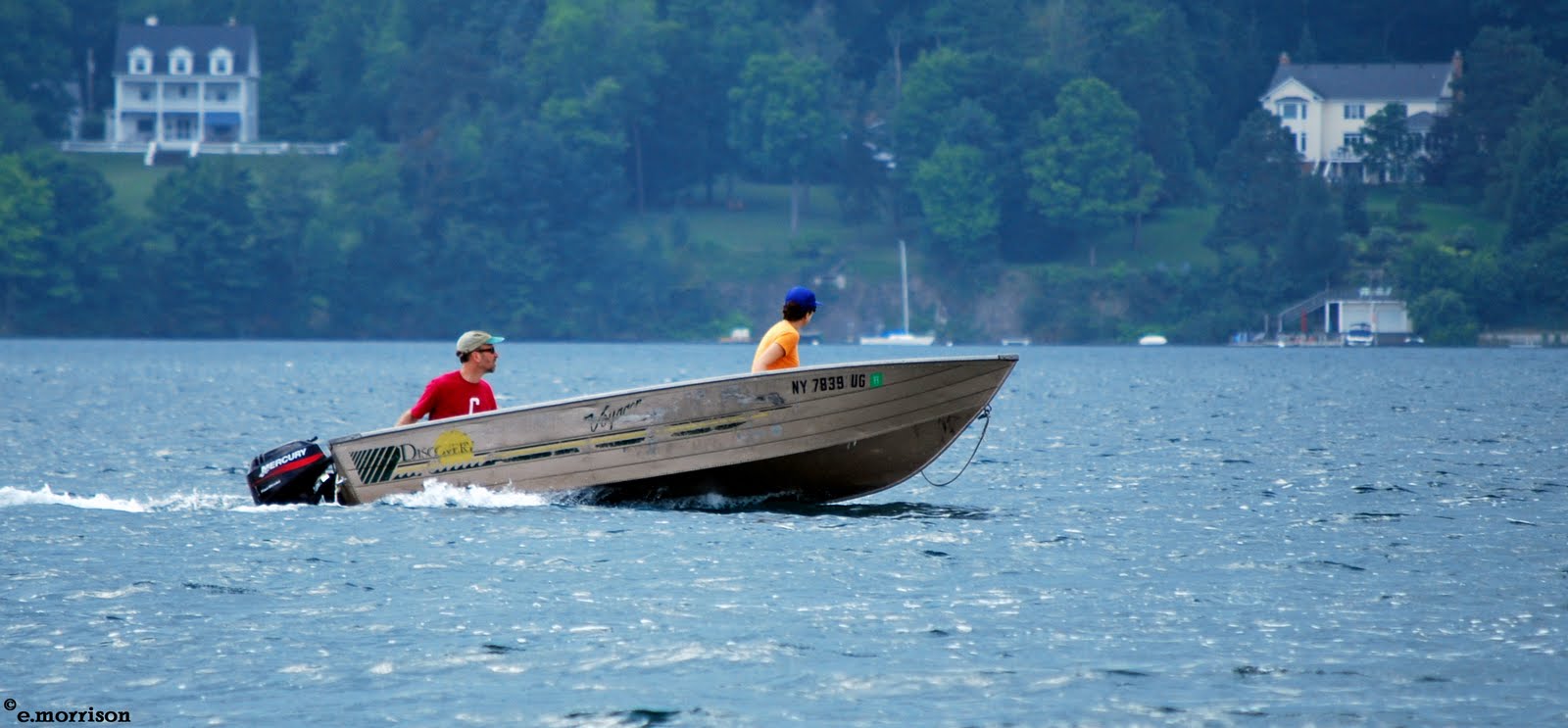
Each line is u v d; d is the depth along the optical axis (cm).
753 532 5478
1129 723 3119
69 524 5650
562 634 3856
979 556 5041
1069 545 5291
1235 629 3912
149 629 3903
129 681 3425
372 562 4831
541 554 4991
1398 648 3697
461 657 3622
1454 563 4903
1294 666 3528
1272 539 5469
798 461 5991
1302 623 3978
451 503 5994
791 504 6209
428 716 3172
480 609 4128
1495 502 6631
